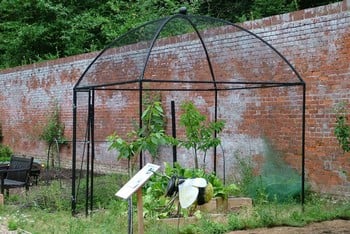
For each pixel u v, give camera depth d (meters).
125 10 23.27
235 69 11.93
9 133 20.81
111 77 10.56
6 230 8.03
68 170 16.02
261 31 11.27
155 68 13.92
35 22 25.05
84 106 16.52
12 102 20.55
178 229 7.48
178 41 13.30
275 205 8.95
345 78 9.64
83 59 16.70
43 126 18.61
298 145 10.57
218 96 12.52
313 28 10.23
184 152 13.17
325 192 10.01
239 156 11.91
